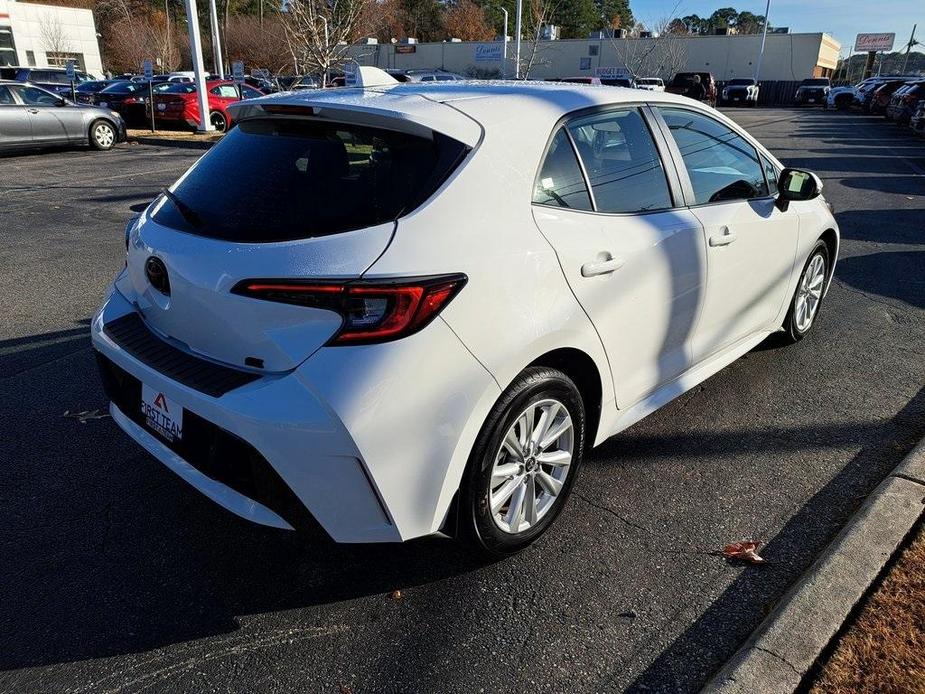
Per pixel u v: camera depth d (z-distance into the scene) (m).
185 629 2.39
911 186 11.49
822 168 13.67
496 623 2.41
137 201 9.96
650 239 2.93
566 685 2.17
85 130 15.58
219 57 28.55
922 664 2.11
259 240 2.23
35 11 42.06
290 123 2.60
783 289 4.27
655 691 2.15
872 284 6.16
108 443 3.55
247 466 2.21
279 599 2.53
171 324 2.48
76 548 2.79
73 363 4.51
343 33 14.25
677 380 3.46
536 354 2.44
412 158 2.33
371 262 2.08
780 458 3.44
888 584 2.42
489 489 2.45
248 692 2.14
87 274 6.46
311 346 2.08
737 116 32.19
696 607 2.48
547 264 2.45
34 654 2.28
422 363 2.12
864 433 3.66
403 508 2.23
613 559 2.73
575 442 2.79
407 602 2.51
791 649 2.16
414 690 2.15
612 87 3.22
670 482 3.24
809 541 2.83
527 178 2.50
